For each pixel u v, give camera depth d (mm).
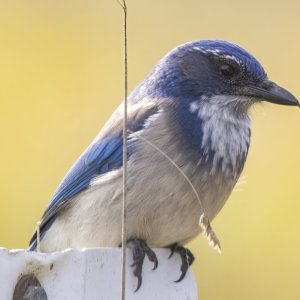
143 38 18531
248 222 16594
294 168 17016
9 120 17172
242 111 12336
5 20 18250
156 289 10750
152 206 11625
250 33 19031
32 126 17125
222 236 16500
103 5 18531
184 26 18812
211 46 12328
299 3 19000
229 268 16328
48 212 12375
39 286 9703
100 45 18250
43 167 16844
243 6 19109
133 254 10992
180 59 12281
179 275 10883
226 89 12242
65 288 9758
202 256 16328
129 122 11961
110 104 17438
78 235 12156
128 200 11656
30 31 18188
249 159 17047
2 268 9562
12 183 16734
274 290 16250
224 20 18984
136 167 11648
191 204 11672
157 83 12297
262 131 17203
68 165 16859
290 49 18859
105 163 12156
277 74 18703
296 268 16375
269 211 16656
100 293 9875
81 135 17062
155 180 11617
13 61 17828
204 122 12008
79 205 12156
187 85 12195
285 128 17188
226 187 12023
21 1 18406
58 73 17688
